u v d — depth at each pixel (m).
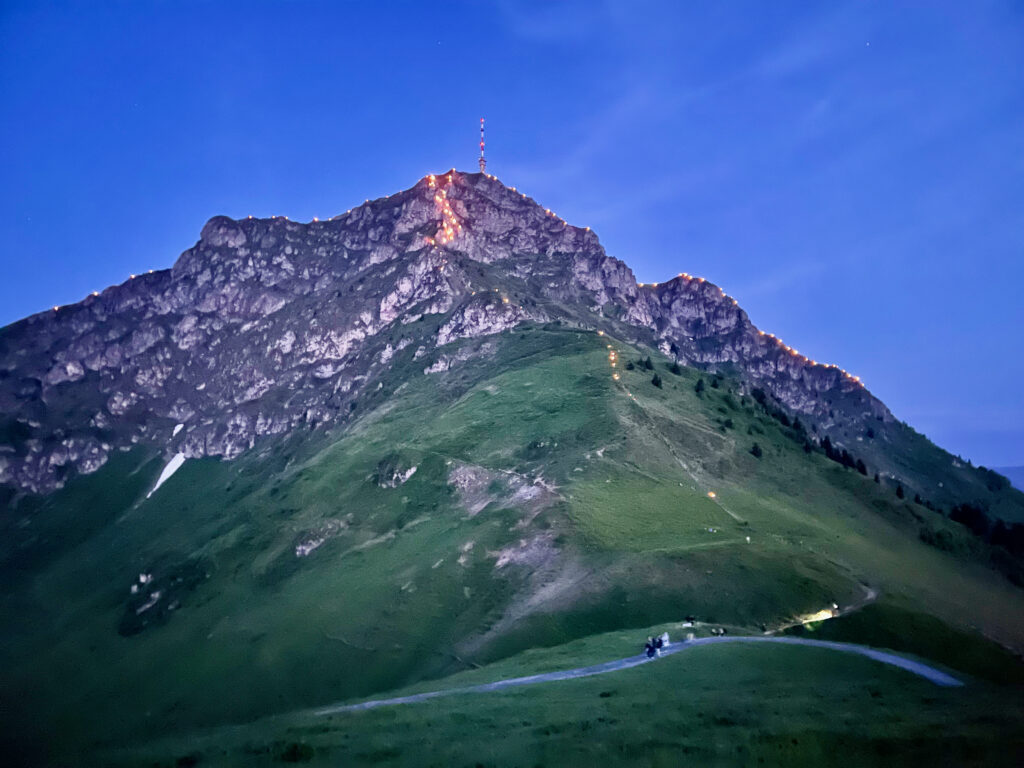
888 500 194.88
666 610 105.06
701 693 56.81
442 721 53.03
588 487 156.88
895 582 128.50
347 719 57.91
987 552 184.25
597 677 67.56
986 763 38.91
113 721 148.50
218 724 130.25
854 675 65.88
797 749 41.19
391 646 129.38
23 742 150.00
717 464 187.38
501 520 155.62
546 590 122.62
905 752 40.53
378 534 184.12
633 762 40.84
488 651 107.88
